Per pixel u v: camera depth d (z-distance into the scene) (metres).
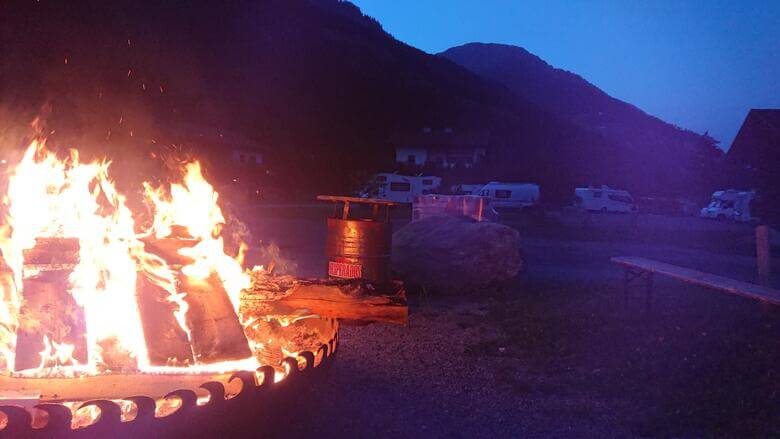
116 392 3.83
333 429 4.40
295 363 3.96
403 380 5.54
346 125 78.94
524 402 5.11
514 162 53.94
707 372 5.59
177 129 32.69
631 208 44.53
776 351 6.17
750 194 35.78
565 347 6.51
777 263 16.47
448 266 9.59
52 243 4.33
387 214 8.05
